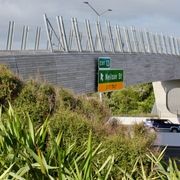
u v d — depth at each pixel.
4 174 6.38
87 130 12.95
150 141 13.64
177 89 75.50
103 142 12.55
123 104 90.88
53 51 29.58
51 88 15.29
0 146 7.50
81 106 17.14
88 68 34.62
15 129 7.63
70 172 6.67
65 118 13.02
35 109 13.77
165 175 7.18
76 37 33.47
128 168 11.81
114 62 40.09
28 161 6.61
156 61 53.34
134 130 14.45
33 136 7.62
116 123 16.58
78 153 7.84
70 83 31.20
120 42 42.91
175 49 62.25
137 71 46.56
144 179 7.11
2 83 14.12
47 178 6.59
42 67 26.45
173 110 75.75
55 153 7.12
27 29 27.06
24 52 26.75
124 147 12.18
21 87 14.50
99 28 38.19
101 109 18.83
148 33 52.22
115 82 39.25
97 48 37.41
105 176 6.86
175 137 46.38
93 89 35.69
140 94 92.19
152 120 63.62
